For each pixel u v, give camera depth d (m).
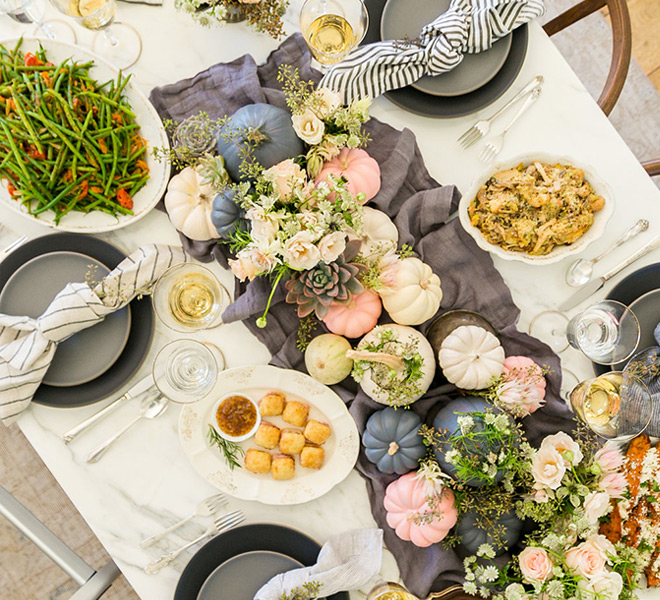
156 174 1.31
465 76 1.34
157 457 1.35
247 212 1.11
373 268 1.21
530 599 1.12
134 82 1.38
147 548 1.34
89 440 1.34
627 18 1.45
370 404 1.31
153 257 1.28
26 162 1.25
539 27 1.37
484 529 1.26
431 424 1.32
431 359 1.26
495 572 1.12
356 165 1.27
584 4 1.52
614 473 1.17
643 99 2.26
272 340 1.34
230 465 1.33
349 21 1.27
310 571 1.26
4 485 2.12
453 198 1.35
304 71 1.36
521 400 1.20
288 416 1.31
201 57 1.38
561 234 1.29
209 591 1.30
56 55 1.26
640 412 1.21
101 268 1.32
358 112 1.17
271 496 1.32
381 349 1.22
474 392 1.29
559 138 1.38
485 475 1.15
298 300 1.19
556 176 1.28
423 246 1.35
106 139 1.27
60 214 1.29
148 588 1.34
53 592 2.15
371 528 1.34
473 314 1.32
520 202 1.28
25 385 1.26
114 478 1.34
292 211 1.16
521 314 1.38
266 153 1.20
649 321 1.35
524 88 1.37
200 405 1.31
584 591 1.11
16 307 1.31
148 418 1.35
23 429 1.33
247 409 1.32
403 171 1.33
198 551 1.30
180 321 1.30
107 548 1.34
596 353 1.28
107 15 1.25
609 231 1.38
